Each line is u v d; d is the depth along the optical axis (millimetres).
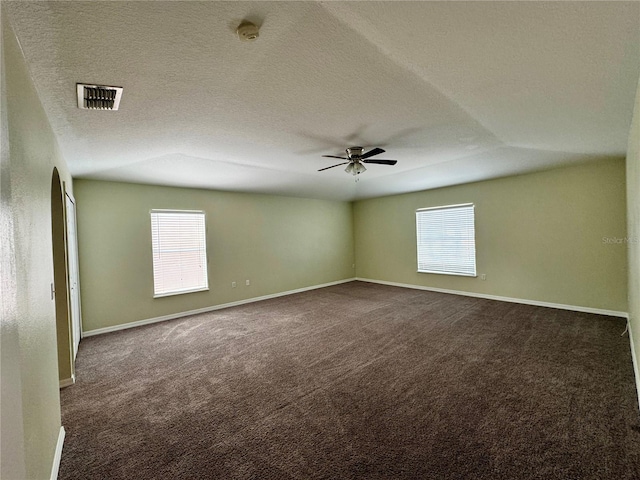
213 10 1285
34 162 1617
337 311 5156
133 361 3314
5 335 1032
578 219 4621
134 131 2672
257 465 1777
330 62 1770
